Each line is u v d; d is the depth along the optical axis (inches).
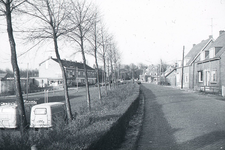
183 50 1421.0
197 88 1197.1
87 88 560.1
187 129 358.9
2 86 1496.1
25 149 197.5
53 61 2471.7
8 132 235.5
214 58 1013.2
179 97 861.8
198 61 1264.8
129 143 295.7
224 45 1035.9
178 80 1834.4
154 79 3914.9
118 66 1615.4
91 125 275.6
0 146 199.6
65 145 189.0
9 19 335.0
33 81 2283.5
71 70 2551.7
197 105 607.5
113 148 263.0
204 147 265.6
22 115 342.0
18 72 345.4
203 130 342.6
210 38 1348.4
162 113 533.3
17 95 342.3
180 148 271.4
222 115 444.5
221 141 282.2
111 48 1108.5
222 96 843.4
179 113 507.2
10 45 339.9
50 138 213.6
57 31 384.8
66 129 250.1
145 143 303.3
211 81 1067.9
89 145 188.4
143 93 1237.7
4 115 439.8
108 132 239.9
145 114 541.0
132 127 400.5
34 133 225.6
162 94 1067.9
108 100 673.0
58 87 2079.2
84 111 494.9
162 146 286.0
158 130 372.2
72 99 1092.5
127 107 423.5
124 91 941.2
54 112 426.3
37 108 412.2
